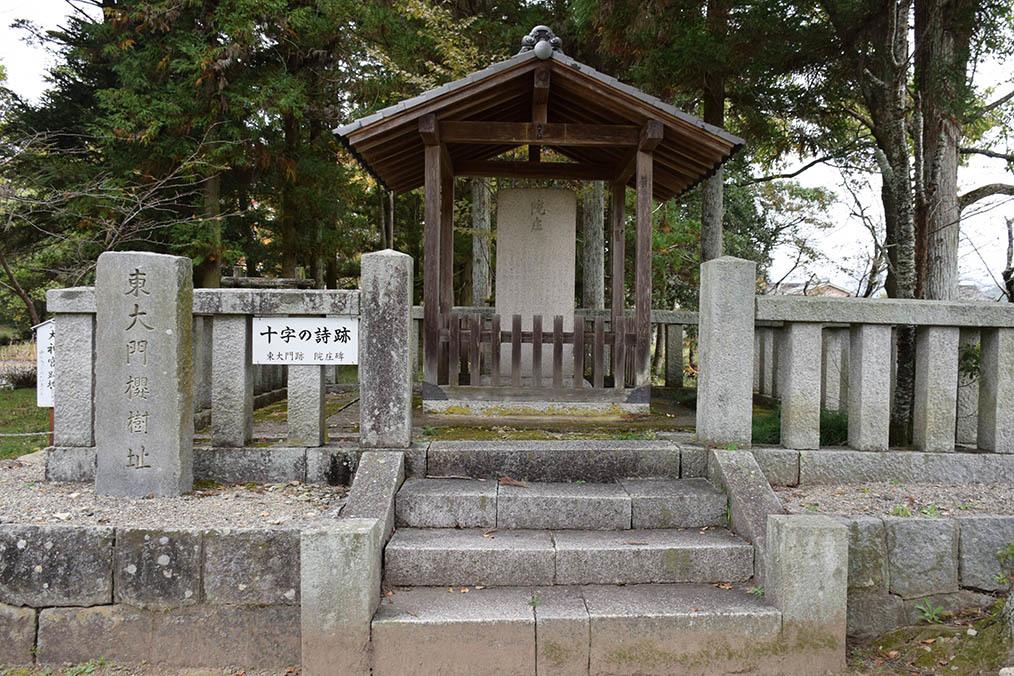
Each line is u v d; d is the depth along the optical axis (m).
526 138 5.40
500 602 3.08
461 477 3.99
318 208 14.53
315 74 14.12
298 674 3.05
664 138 5.50
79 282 10.85
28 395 10.98
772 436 4.72
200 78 11.70
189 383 3.78
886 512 3.46
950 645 3.04
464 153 6.73
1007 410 4.05
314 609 2.84
